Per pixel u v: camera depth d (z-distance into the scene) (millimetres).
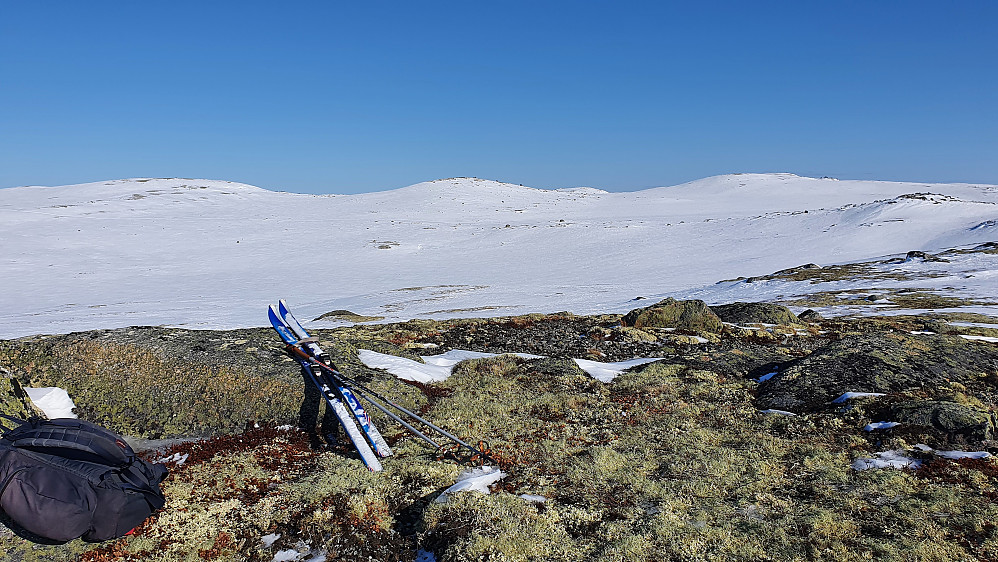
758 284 51500
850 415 10609
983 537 6594
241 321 40281
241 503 7879
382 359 14156
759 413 11352
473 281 67188
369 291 60438
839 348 13953
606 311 39250
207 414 10492
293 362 12008
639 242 97438
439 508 7531
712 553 6598
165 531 7141
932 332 21859
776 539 6793
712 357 15602
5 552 6348
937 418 9648
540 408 11672
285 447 9570
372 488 8219
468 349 18344
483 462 9055
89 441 7184
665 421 10852
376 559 6891
